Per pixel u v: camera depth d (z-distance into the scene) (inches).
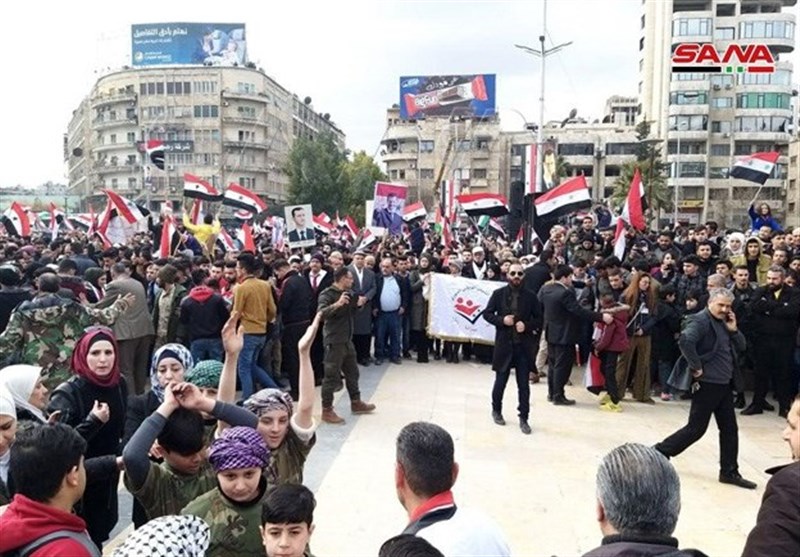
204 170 3348.9
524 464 266.1
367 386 390.3
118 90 3430.1
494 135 3253.0
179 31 3363.7
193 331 321.7
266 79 3555.6
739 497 237.3
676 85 2689.5
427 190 3314.5
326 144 2375.7
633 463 86.8
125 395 171.0
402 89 3361.2
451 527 99.3
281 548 101.0
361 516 215.8
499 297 313.4
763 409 354.0
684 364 310.2
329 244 669.3
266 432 134.9
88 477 134.0
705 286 375.9
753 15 2618.1
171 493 123.0
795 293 338.0
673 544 83.0
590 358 365.7
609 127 3395.7
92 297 351.3
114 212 634.8
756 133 2659.9
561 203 522.0
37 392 150.2
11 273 313.0
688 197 2701.8
